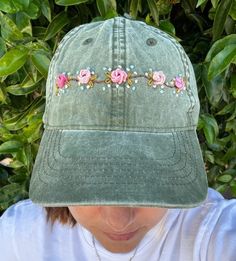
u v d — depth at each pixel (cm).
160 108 31
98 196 29
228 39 43
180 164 31
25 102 51
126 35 32
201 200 30
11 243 42
